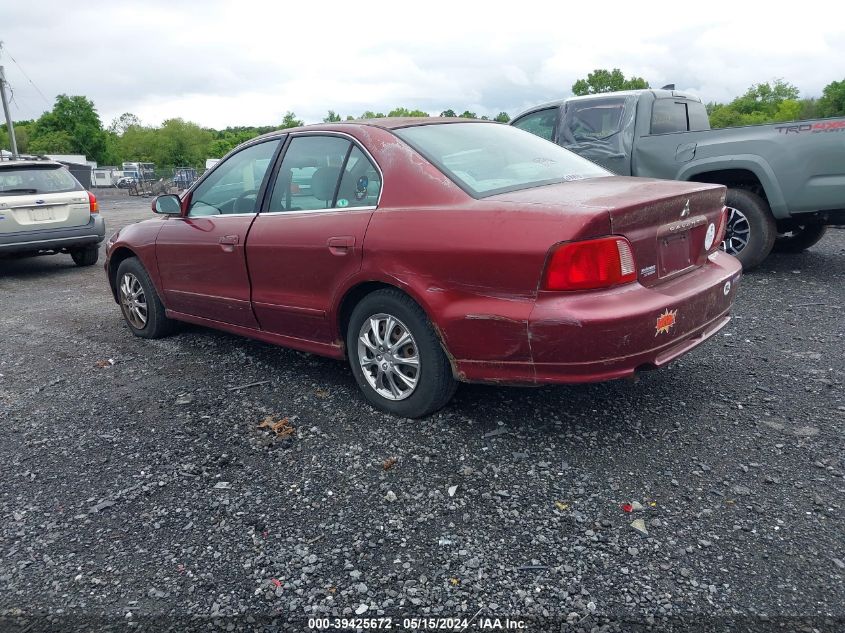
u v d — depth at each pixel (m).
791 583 2.38
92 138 108.19
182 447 3.61
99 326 6.31
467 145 3.90
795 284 6.46
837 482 2.97
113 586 2.54
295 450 3.50
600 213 2.91
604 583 2.43
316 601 2.41
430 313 3.36
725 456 3.23
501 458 3.30
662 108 7.68
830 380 4.06
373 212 3.64
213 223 4.68
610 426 3.58
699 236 3.57
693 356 4.57
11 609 2.43
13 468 3.47
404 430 3.64
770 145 6.30
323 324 4.00
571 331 2.94
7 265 10.97
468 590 2.43
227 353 5.18
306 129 4.29
